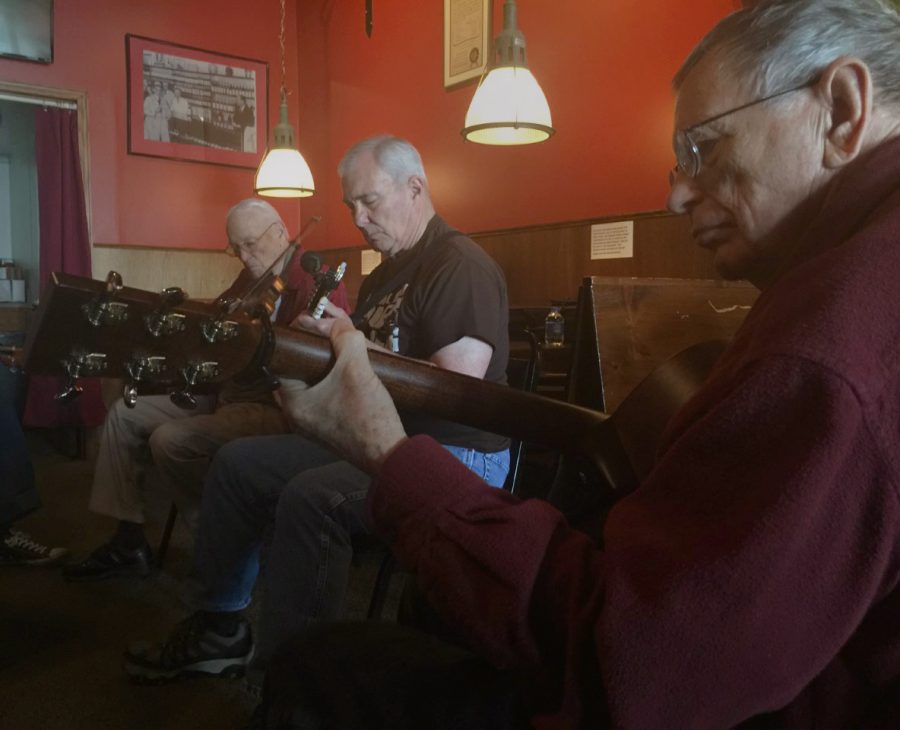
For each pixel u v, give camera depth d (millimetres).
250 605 2051
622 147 3043
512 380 1845
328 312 1589
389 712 663
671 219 2846
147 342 796
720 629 468
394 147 1845
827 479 448
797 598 465
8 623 1988
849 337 459
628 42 2988
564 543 578
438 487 617
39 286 4598
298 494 1410
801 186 611
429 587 598
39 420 4098
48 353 765
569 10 3234
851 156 584
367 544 1508
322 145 4938
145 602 2135
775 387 470
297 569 1406
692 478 507
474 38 3689
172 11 4621
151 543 2611
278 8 5012
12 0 4094
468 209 3840
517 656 567
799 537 454
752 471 478
